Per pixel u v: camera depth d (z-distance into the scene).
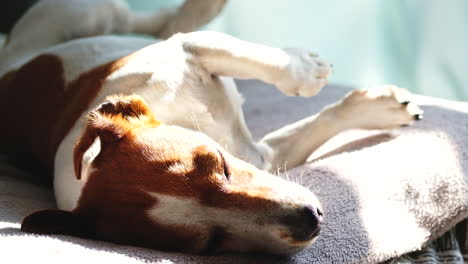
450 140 1.03
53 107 1.09
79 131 0.99
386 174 0.98
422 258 0.96
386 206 0.96
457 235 1.01
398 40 1.47
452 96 1.43
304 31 1.54
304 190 0.88
